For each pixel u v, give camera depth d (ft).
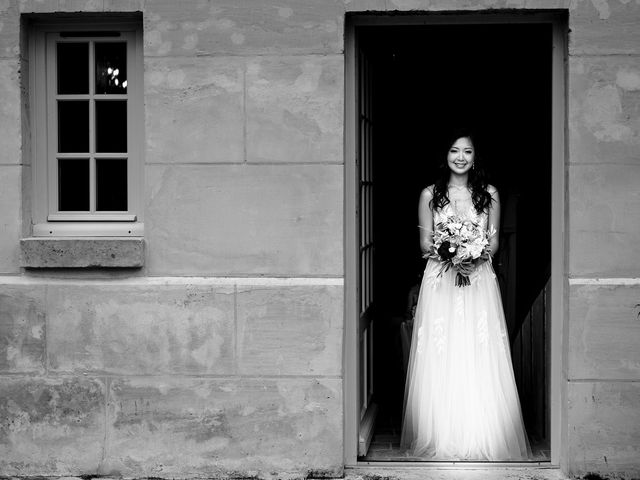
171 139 19.25
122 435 19.44
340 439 19.19
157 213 19.34
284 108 19.10
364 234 21.95
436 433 20.43
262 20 19.03
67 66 20.16
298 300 19.13
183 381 19.33
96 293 19.33
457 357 20.40
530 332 22.88
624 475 18.98
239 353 19.24
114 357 19.39
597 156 18.79
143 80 19.84
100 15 19.49
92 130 20.04
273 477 19.24
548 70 22.97
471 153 20.83
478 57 28.71
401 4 18.89
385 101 29.86
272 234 19.20
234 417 19.30
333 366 19.15
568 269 18.99
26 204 19.77
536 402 22.20
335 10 18.94
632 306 18.78
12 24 19.39
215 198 19.26
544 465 19.79
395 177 29.96
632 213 18.79
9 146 19.49
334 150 19.06
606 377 18.89
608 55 18.69
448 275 20.57
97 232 19.97
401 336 24.35
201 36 19.12
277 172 19.16
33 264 19.35
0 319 19.48
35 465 19.60
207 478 19.38
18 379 19.52
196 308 19.24
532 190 25.49
